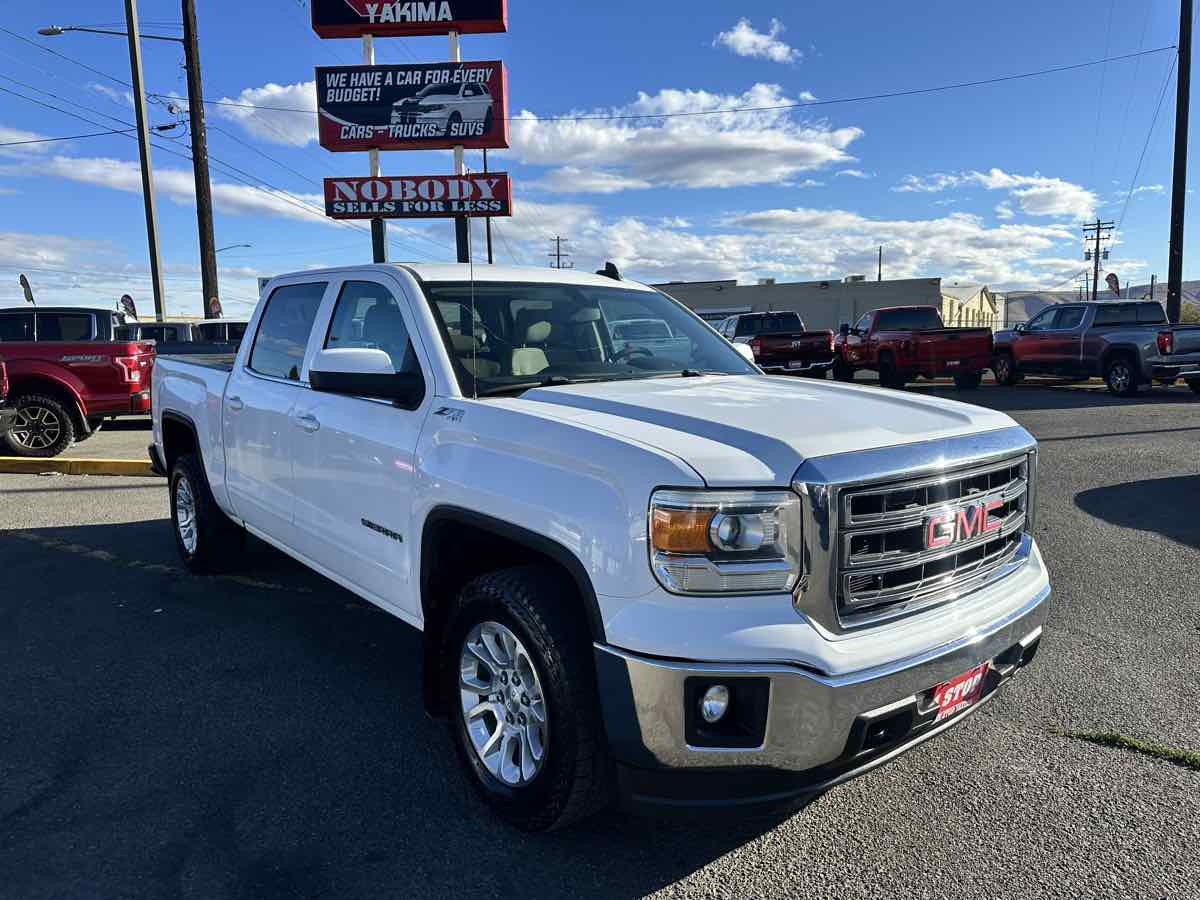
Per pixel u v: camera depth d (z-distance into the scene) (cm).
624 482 238
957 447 265
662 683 226
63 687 390
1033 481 306
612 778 256
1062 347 1794
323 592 528
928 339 1769
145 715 363
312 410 391
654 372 381
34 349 1041
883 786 310
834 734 229
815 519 231
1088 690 385
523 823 274
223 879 256
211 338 1639
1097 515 694
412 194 2089
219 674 406
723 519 227
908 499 250
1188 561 570
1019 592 287
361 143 2058
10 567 580
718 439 248
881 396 318
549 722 256
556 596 261
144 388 1096
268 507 444
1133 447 1013
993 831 282
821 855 270
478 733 295
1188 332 1584
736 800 234
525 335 364
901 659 240
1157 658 418
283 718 362
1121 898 249
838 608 237
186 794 303
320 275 427
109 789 305
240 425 466
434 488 301
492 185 2089
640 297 436
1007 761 326
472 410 300
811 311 6731
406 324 348
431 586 311
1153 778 313
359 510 357
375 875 259
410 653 434
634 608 233
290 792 304
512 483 270
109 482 905
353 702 377
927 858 268
